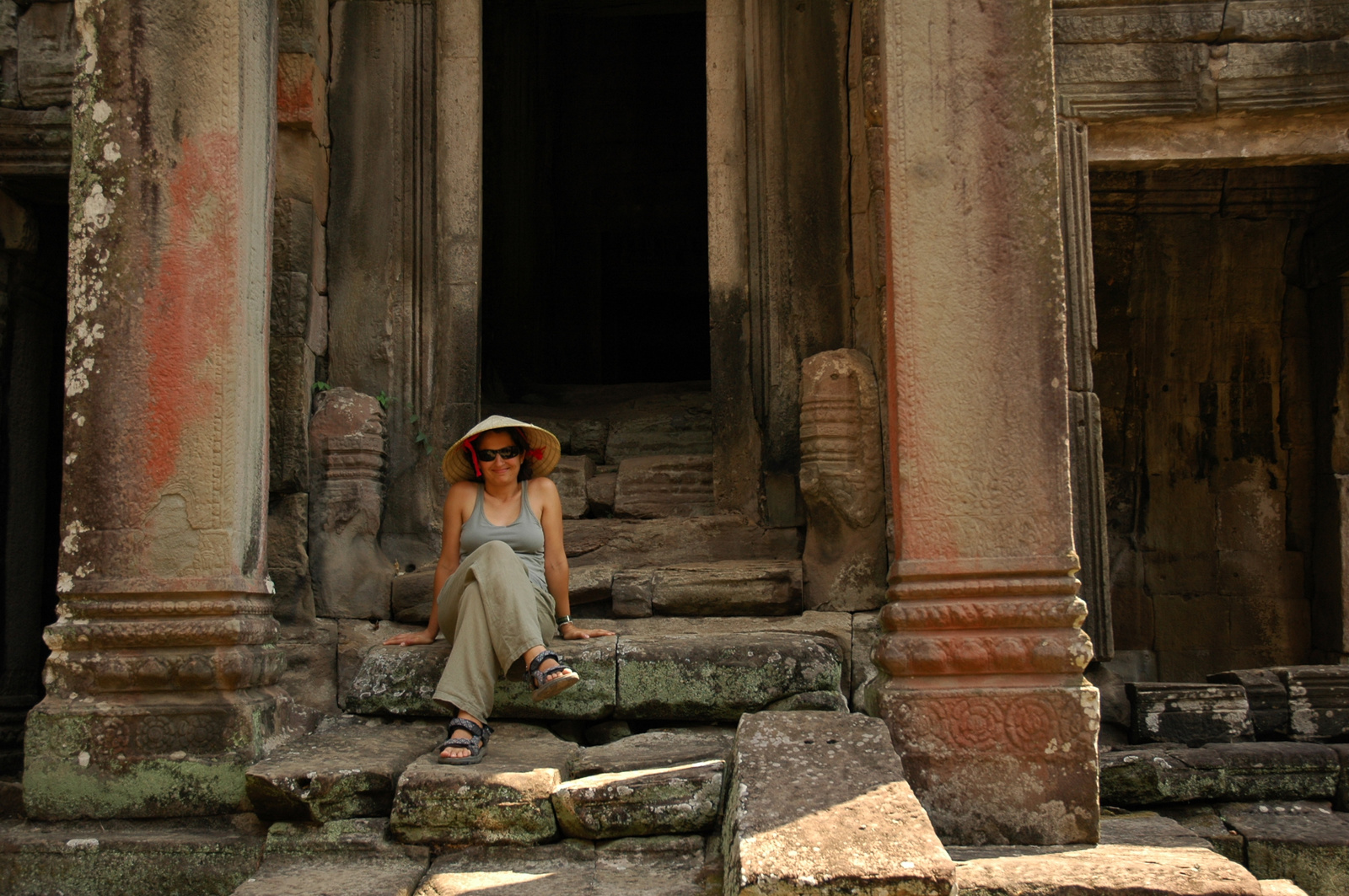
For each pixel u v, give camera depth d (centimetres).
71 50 445
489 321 747
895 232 322
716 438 465
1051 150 318
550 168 873
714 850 272
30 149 441
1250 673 421
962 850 285
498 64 790
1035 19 322
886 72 328
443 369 468
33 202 466
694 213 926
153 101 347
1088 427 416
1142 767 365
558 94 912
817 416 417
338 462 434
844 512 414
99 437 337
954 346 315
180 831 310
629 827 280
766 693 351
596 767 308
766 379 462
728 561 440
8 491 457
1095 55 427
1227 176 593
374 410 446
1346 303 568
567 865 274
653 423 549
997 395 313
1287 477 597
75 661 326
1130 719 408
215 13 351
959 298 317
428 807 285
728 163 475
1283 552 593
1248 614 591
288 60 440
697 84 934
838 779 267
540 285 843
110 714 322
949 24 325
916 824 244
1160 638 592
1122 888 248
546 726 362
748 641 362
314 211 451
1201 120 430
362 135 476
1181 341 609
